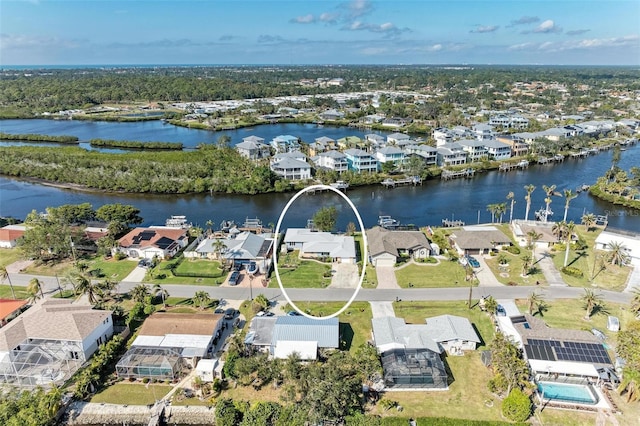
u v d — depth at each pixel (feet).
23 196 458.50
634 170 465.47
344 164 519.60
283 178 493.77
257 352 197.36
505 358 174.29
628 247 294.46
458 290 255.91
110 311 218.18
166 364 183.01
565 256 288.10
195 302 234.38
